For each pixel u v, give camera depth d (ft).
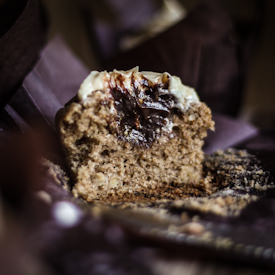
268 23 1.35
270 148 0.97
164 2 1.42
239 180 0.85
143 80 0.84
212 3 1.11
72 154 0.82
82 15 1.39
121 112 0.83
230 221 0.71
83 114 0.80
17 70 0.87
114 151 0.84
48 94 0.92
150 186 0.87
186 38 1.05
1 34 0.87
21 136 0.74
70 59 1.02
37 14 0.92
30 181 0.70
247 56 1.23
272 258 0.64
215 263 0.64
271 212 0.74
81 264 0.61
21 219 0.64
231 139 1.00
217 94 1.14
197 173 0.89
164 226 0.68
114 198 0.83
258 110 1.47
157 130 0.85
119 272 0.61
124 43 1.38
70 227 0.65
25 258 0.60
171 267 0.63
